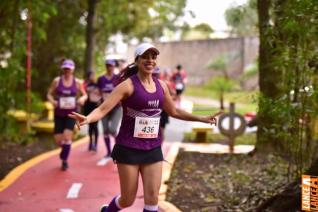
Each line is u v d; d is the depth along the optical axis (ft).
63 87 28.89
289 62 20.77
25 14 40.14
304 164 22.30
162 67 131.64
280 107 20.58
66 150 29.32
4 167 30.55
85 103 34.86
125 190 15.97
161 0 63.77
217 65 106.83
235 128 39.75
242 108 75.77
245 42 108.06
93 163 31.83
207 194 24.16
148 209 16.03
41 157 33.27
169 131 50.11
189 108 67.62
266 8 28.53
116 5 61.46
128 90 15.44
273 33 22.22
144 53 15.44
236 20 32.27
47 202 22.86
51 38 55.72
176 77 76.48
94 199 23.52
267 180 26.20
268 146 32.73
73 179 27.37
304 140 22.85
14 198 23.43
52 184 26.21
